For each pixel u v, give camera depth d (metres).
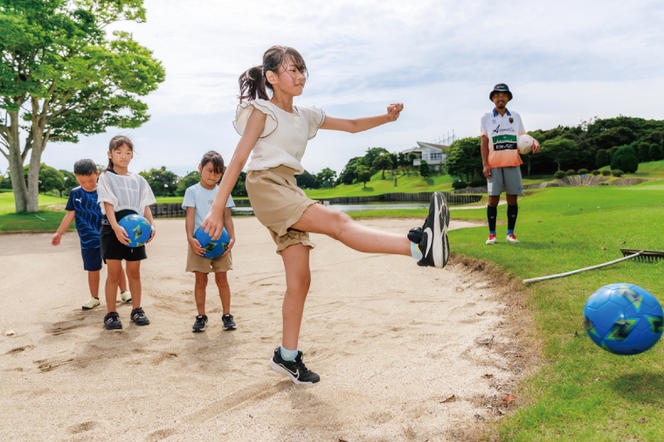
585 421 2.02
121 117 28.08
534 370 2.73
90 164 5.03
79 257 9.10
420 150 128.25
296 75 2.56
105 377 3.17
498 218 13.13
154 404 2.72
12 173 24.66
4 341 4.01
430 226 2.12
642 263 4.61
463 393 2.61
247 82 2.73
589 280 4.18
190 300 5.53
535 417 2.11
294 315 2.74
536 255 5.56
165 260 8.45
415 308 4.68
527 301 4.04
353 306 4.93
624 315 2.39
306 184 167.25
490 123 6.93
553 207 14.62
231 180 2.38
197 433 2.33
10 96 21.72
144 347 3.82
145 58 24.73
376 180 126.25
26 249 10.77
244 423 2.41
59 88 23.61
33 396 2.88
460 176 86.88
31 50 21.48
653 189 24.11
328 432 2.26
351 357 3.43
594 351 2.75
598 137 87.00
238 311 5.01
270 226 2.56
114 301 4.42
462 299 4.83
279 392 2.81
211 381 3.06
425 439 2.12
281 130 2.54
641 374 2.39
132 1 24.17
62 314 4.89
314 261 7.80
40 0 20.81
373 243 2.23
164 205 46.03
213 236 2.30
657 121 95.19
